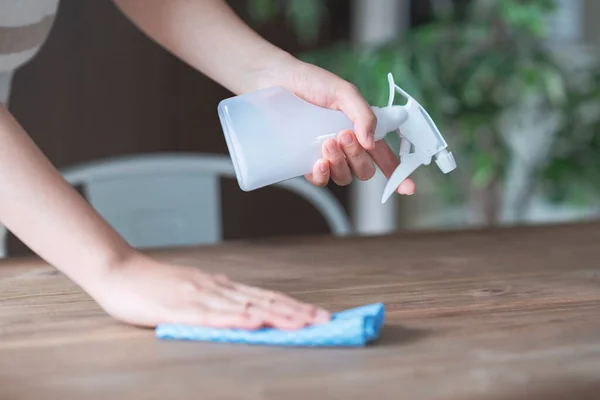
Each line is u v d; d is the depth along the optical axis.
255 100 0.80
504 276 0.91
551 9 2.11
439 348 0.60
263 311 0.64
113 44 2.29
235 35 0.90
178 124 2.40
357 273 0.94
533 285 0.85
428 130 0.80
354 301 0.79
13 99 2.17
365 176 0.82
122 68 2.31
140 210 1.42
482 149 2.13
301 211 2.61
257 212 2.55
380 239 1.22
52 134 2.23
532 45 2.16
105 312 0.74
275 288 0.87
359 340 0.59
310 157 0.81
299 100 0.80
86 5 2.25
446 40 2.09
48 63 2.21
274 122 0.80
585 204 2.39
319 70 0.83
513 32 2.17
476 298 0.78
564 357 0.57
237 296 0.66
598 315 0.70
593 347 0.60
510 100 2.17
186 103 2.40
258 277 0.94
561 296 0.79
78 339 0.64
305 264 1.02
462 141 2.15
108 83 2.29
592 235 1.24
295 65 0.85
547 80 2.03
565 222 1.38
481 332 0.64
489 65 2.02
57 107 2.23
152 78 2.35
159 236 1.43
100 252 0.68
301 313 0.64
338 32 2.62
